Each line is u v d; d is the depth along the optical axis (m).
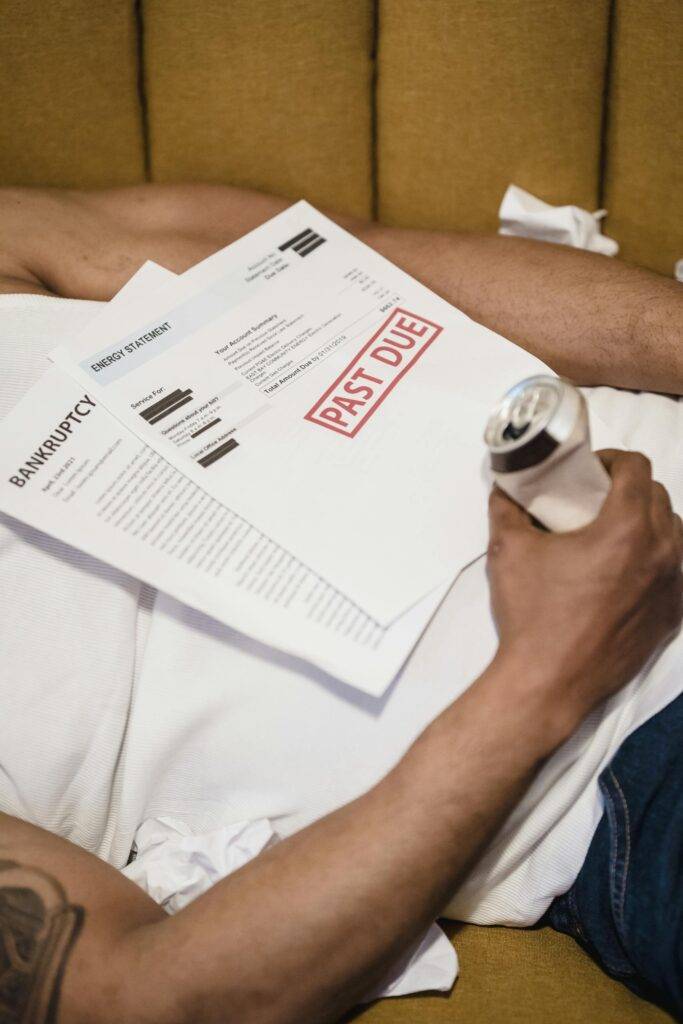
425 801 0.52
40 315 0.70
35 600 0.61
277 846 0.55
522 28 0.84
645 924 0.55
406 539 0.60
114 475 0.62
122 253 0.79
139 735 0.61
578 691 0.54
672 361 0.70
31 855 0.55
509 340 0.75
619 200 0.92
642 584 0.54
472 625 0.58
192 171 0.95
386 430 0.65
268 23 0.86
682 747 0.57
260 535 0.60
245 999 0.50
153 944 0.51
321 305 0.72
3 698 0.61
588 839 0.59
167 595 0.61
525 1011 0.58
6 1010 0.51
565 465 0.51
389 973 0.57
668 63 0.82
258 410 0.66
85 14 0.86
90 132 0.92
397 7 0.86
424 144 0.92
